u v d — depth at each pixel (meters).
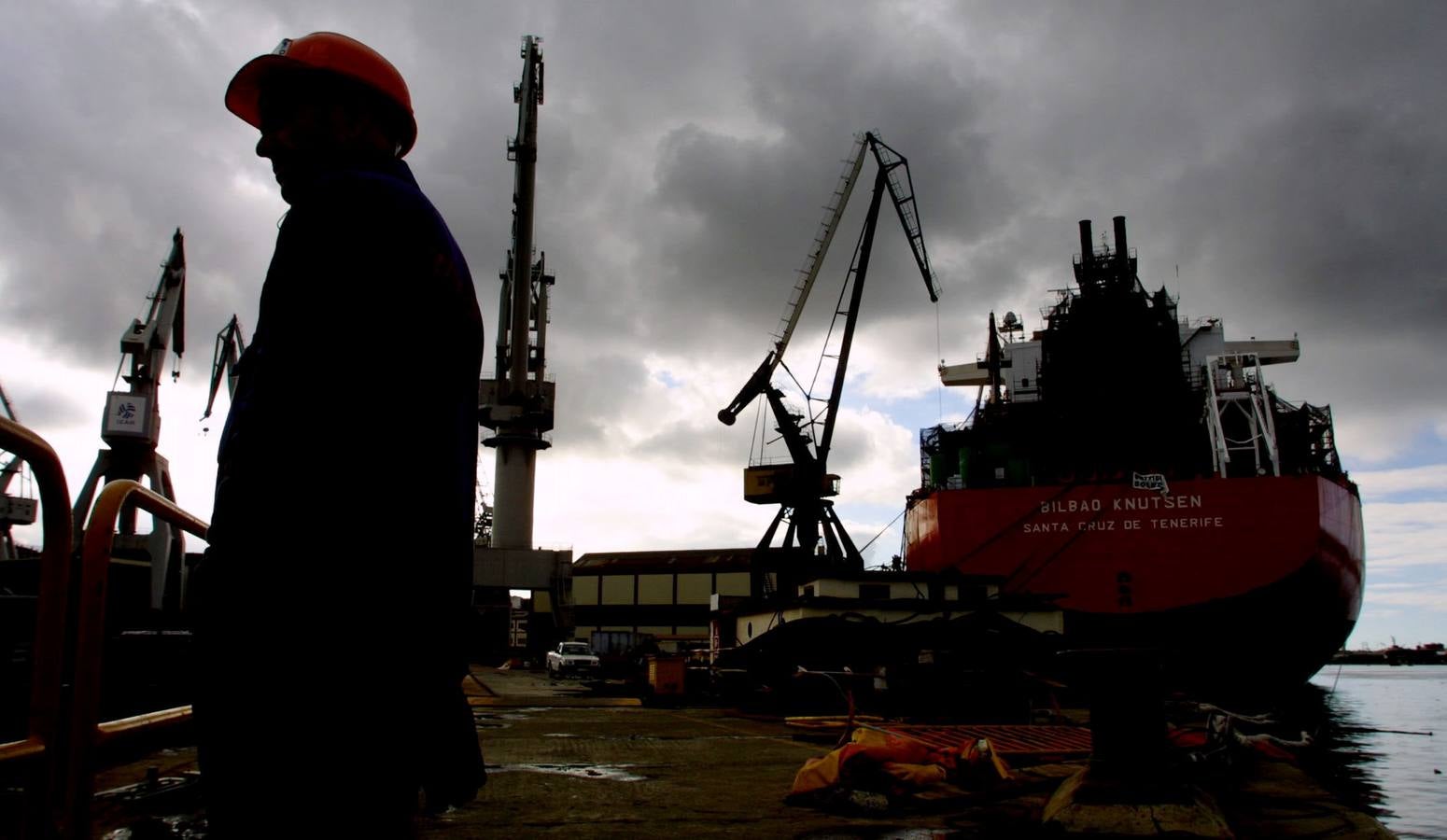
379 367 1.39
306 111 1.77
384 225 1.49
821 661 20.08
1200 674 31.30
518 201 72.50
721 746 10.20
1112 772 5.08
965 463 40.31
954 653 15.90
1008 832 4.90
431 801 1.42
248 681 1.28
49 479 2.16
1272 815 5.46
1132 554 31.81
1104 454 36.81
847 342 44.06
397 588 1.32
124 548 8.69
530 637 67.50
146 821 4.42
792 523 41.00
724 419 44.84
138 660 7.02
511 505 68.31
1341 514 32.56
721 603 46.03
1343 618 33.81
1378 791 13.89
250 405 1.42
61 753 2.22
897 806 5.52
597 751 9.41
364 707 1.29
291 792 1.27
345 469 1.34
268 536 1.32
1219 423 34.22
